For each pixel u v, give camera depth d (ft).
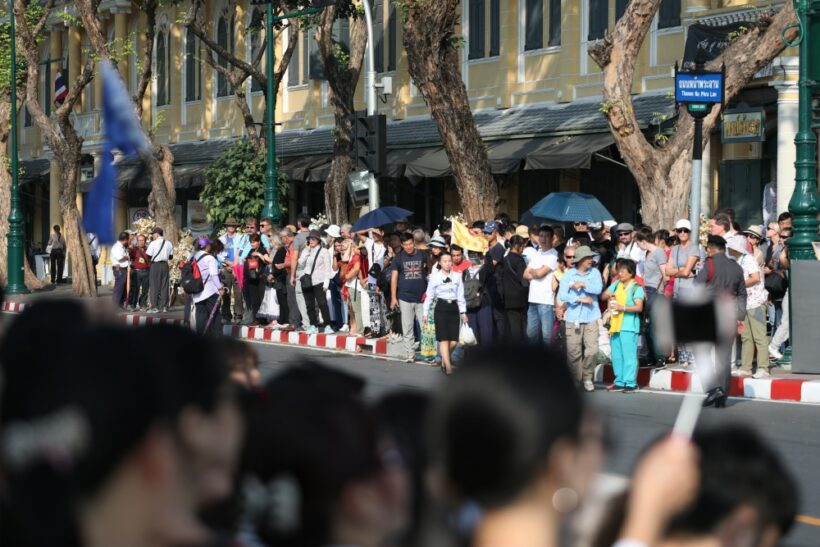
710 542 13.96
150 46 167.32
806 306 78.54
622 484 15.12
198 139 209.15
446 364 85.61
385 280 103.50
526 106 146.61
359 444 11.94
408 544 12.84
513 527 10.03
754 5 115.65
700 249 82.53
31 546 8.46
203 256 100.78
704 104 81.97
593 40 138.41
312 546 11.94
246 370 18.37
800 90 80.94
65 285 199.00
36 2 180.34
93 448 8.56
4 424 8.57
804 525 40.96
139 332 9.29
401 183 165.78
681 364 84.74
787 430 61.57
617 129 98.27
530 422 9.81
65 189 169.99
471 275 84.84
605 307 85.51
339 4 140.67
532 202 144.15
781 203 110.63
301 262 113.91
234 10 198.49
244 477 11.92
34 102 171.94
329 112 180.65
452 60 114.73
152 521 9.01
